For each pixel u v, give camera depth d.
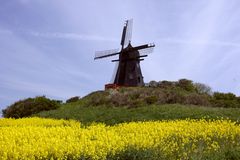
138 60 55.94
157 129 21.48
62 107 42.62
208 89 55.03
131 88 47.53
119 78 56.00
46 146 15.80
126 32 57.56
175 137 20.30
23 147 15.45
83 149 16.09
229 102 39.88
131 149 16.45
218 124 23.17
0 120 29.12
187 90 51.78
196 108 33.53
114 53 57.84
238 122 26.42
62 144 16.36
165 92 43.09
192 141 19.78
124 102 39.84
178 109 32.88
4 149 15.06
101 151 16.05
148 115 31.83
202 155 16.83
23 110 39.88
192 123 23.59
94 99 43.44
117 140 17.66
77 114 35.00
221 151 17.33
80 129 21.42
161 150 17.23
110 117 31.98
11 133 18.25
